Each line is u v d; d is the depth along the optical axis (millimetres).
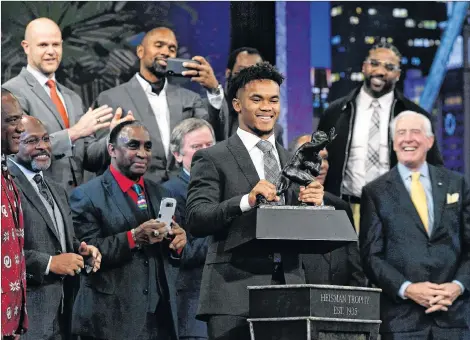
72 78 11906
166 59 10977
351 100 11812
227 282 7078
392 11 12992
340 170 11664
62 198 9484
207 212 7039
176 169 11023
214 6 12500
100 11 12070
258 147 7496
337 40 12836
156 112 11273
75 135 10430
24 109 10711
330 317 6324
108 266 9531
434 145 11508
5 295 7406
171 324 9641
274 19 12641
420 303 10102
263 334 6418
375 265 10297
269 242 6719
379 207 10523
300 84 12703
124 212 9781
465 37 13094
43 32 10898
